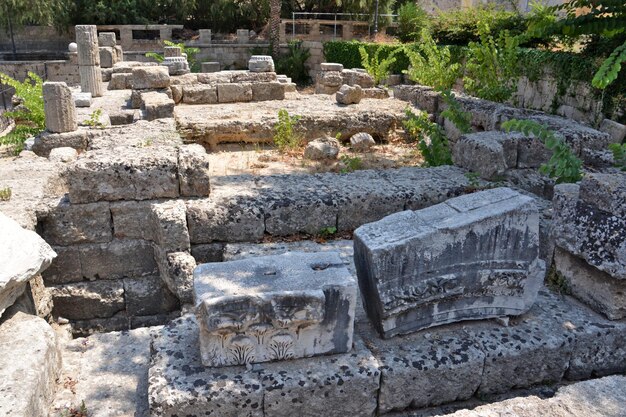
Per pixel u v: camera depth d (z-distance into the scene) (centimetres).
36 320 360
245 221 527
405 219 365
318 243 527
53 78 2062
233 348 318
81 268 548
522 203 358
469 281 356
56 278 546
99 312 559
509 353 346
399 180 609
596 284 389
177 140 665
